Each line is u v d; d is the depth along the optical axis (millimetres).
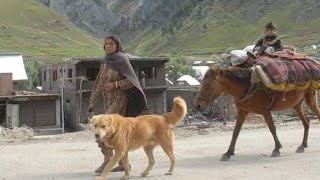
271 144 13969
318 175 9125
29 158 12391
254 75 11141
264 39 12484
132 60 50656
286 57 11922
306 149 12812
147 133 8898
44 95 47625
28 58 165750
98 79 10070
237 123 11680
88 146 15070
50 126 48188
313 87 12391
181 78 78562
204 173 9633
